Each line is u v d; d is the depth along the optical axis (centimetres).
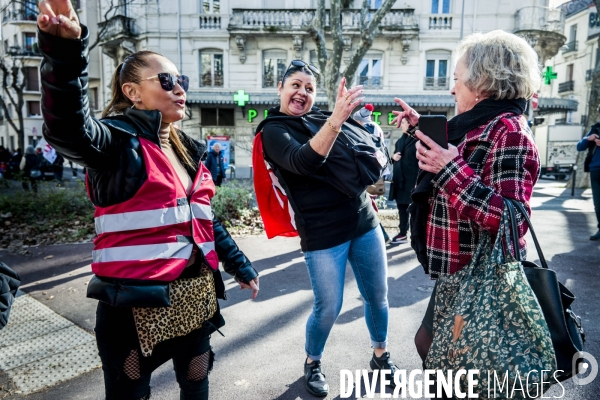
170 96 155
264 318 345
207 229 168
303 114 227
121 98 164
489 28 2042
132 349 146
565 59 3400
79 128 123
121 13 2206
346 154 209
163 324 147
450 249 156
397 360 274
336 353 283
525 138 141
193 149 174
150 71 153
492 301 132
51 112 118
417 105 2112
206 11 2133
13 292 173
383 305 241
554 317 128
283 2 2136
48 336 316
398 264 494
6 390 245
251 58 2153
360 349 288
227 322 338
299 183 215
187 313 153
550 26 2014
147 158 145
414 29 2028
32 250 581
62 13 115
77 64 117
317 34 967
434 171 147
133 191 141
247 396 236
